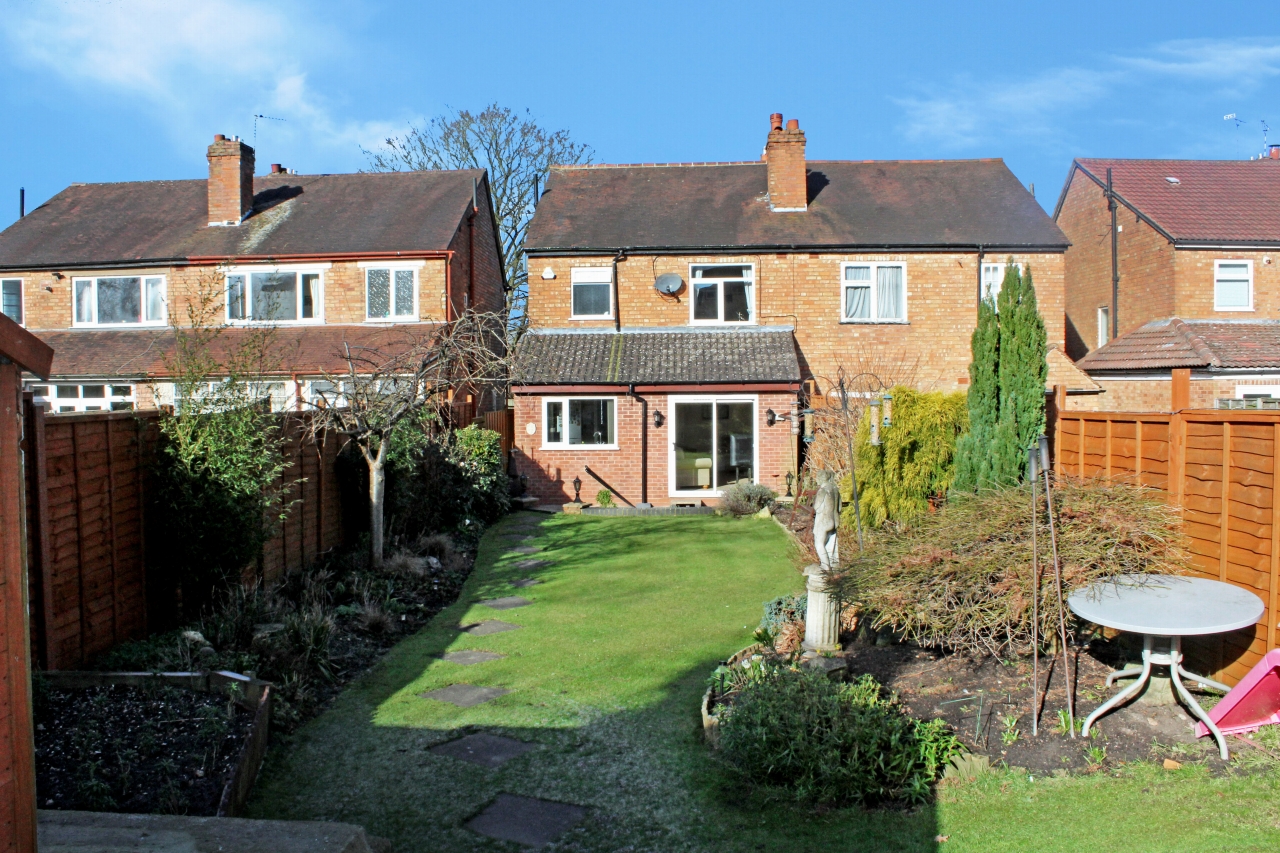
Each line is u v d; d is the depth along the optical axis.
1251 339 21.30
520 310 34.00
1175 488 7.07
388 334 21.12
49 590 6.89
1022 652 6.86
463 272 24.11
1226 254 22.58
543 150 34.38
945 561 6.83
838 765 5.44
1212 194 24.77
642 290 21.42
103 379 20.39
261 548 9.24
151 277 22.77
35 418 6.73
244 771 5.68
